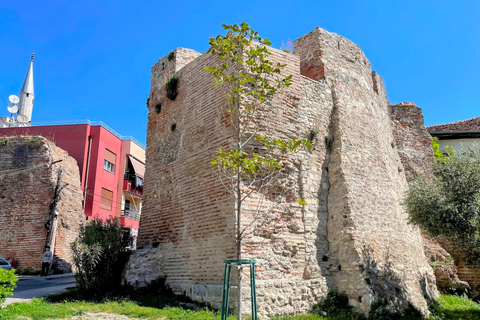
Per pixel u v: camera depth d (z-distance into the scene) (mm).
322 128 13023
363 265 11219
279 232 10797
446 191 12211
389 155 16484
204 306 10016
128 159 36531
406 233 14719
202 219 11281
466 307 13812
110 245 11414
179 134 13508
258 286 9750
